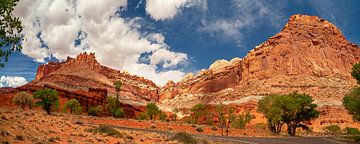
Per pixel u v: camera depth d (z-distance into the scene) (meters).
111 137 26.53
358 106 51.19
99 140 23.42
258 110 78.19
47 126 27.16
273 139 47.50
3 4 14.39
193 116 114.75
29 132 21.64
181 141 28.61
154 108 123.81
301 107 73.44
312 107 74.38
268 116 72.69
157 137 31.42
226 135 53.56
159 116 126.56
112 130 28.75
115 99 114.06
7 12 14.84
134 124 62.06
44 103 61.44
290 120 74.00
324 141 49.53
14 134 19.77
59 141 20.42
